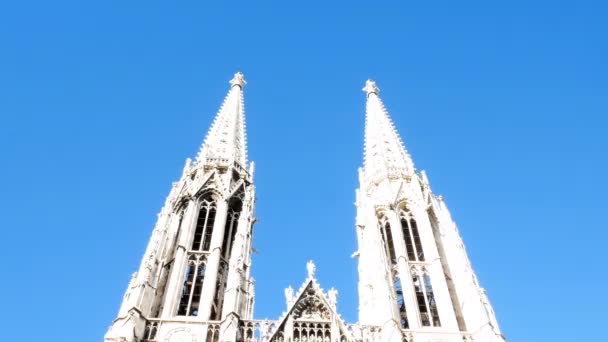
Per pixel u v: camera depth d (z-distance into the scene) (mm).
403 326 74750
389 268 79250
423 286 76875
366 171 98062
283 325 68812
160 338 65000
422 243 82500
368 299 75062
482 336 67938
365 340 67312
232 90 117375
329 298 72000
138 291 68250
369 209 87375
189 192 85625
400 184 91250
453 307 74500
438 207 89312
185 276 74125
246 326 67750
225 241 82188
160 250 76250
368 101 119312
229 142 96312
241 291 71500
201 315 68188
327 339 68125
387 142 102562
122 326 64000
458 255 79875
